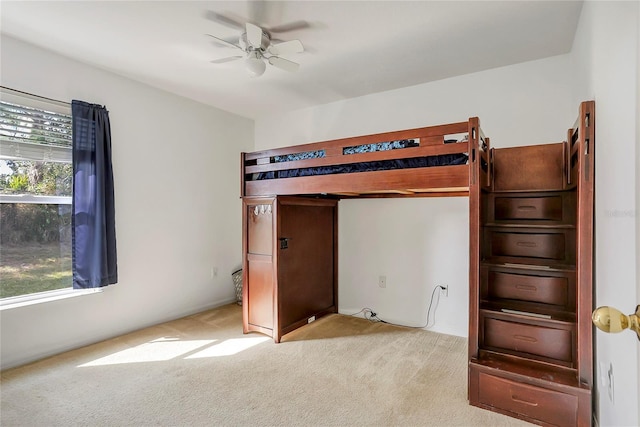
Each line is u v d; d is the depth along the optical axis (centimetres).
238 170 454
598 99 180
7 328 256
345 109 396
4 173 262
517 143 298
